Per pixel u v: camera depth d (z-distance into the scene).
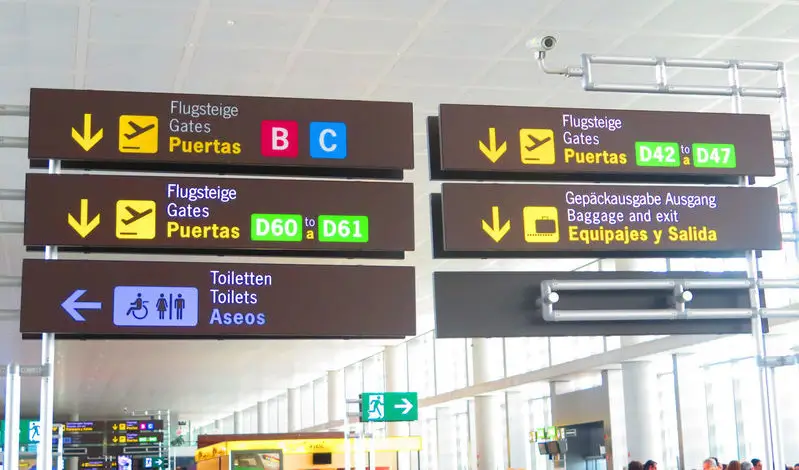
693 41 11.09
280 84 12.07
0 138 6.46
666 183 7.43
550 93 12.63
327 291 6.51
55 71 11.38
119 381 41.69
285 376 43.47
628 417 21.81
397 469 23.41
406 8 10.14
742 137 7.38
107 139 6.46
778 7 10.27
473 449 32.97
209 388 46.81
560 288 6.81
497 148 6.89
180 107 6.60
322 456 22.88
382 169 6.87
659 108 13.12
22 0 9.62
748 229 7.19
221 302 6.36
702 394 20.64
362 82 12.12
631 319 6.90
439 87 12.38
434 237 6.88
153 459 45.56
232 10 10.03
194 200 6.46
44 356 6.12
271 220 6.52
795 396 17.88
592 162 7.04
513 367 28.89
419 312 29.44
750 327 7.21
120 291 6.25
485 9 10.21
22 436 23.59
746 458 20.33
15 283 6.20
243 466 21.03
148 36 10.56
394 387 35.44
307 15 10.22
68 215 6.30
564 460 23.95
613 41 11.06
